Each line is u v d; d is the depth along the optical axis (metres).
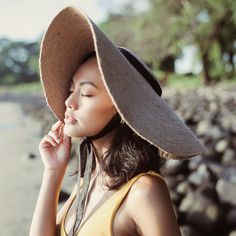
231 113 18.38
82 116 1.63
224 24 38.12
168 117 1.61
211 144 10.10
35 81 122.62
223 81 45.38
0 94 89.62
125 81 1.53
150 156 1.60
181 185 6.73
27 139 17.59
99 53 1.46
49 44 1.76
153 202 1.50
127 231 1.53
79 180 1.81
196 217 5.48
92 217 1.56
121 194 1.55
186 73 58.12
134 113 1.52
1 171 10.24
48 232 1.80
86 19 1.59
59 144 1.91
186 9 37.50
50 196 1.84
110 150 1.61
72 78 1.70
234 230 5.29
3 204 7.39
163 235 1.48
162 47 43.38
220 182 6.57
